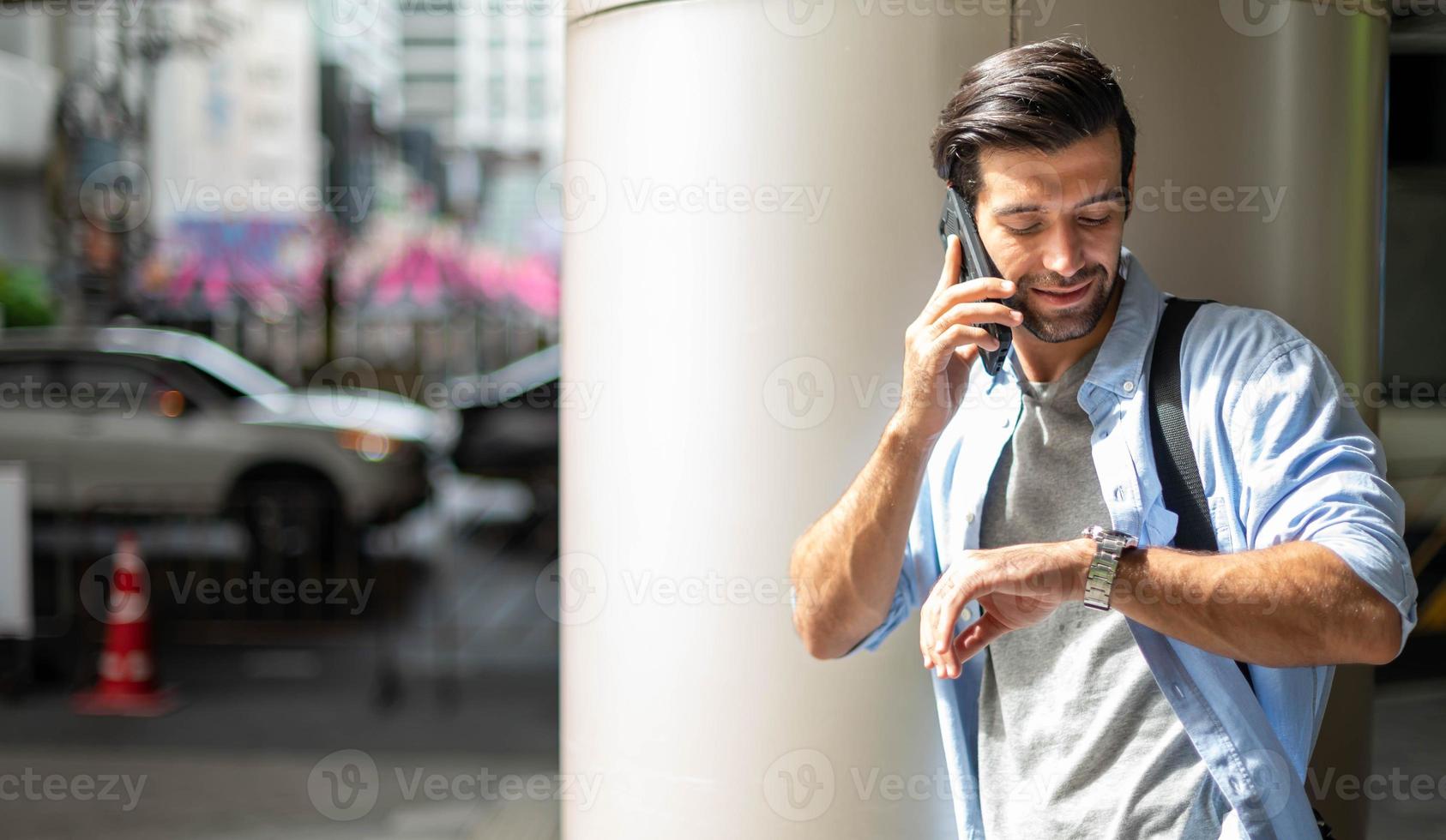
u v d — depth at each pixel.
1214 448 2.11
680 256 2.75
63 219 21.53
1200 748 2.07
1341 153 2.75
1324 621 1.89
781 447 2.70
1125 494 2.15
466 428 14.69
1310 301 2.74
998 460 2.32
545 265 29.48
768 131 2.65
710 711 2.79
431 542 14.50
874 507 2.29
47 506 9.59
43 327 20.97
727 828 2.79
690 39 2.70
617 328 2.86
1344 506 1.95
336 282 23.48
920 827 2.69
